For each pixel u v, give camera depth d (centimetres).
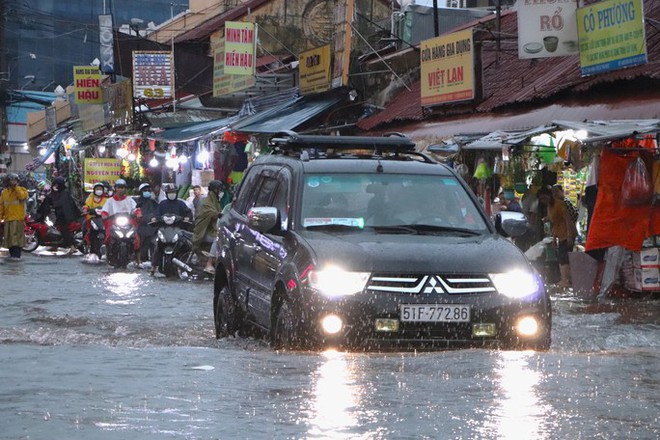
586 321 2116
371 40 5562
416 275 1430
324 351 1419
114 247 3950
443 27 5631
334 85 4841
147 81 6419
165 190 3697
